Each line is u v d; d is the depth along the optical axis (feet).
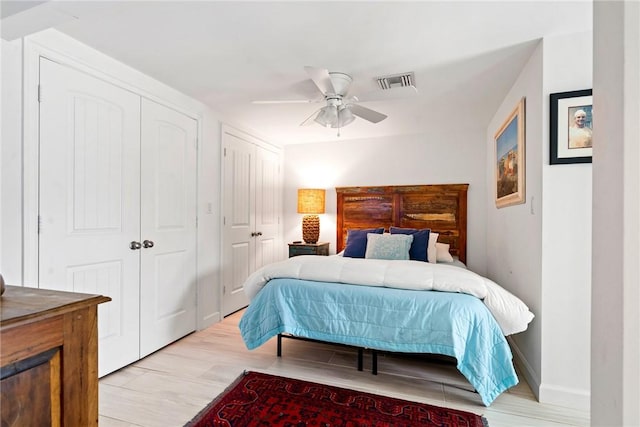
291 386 6.98
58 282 6.50
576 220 6.19
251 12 5.65
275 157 15.24
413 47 6.80
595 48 2.38
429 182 13.84
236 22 5.96
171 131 9.20
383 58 7.29
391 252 11.18
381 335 6.89
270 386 6.97
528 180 7.27
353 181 14.99
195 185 10.16
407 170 14.17
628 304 2.02
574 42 6.22
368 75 8.15
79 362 3.38
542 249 6.39
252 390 6.79
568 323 6.27
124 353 7.84
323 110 8.35
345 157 15.11
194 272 10.14
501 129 9.86
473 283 6.97
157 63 7.66
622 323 2.06
